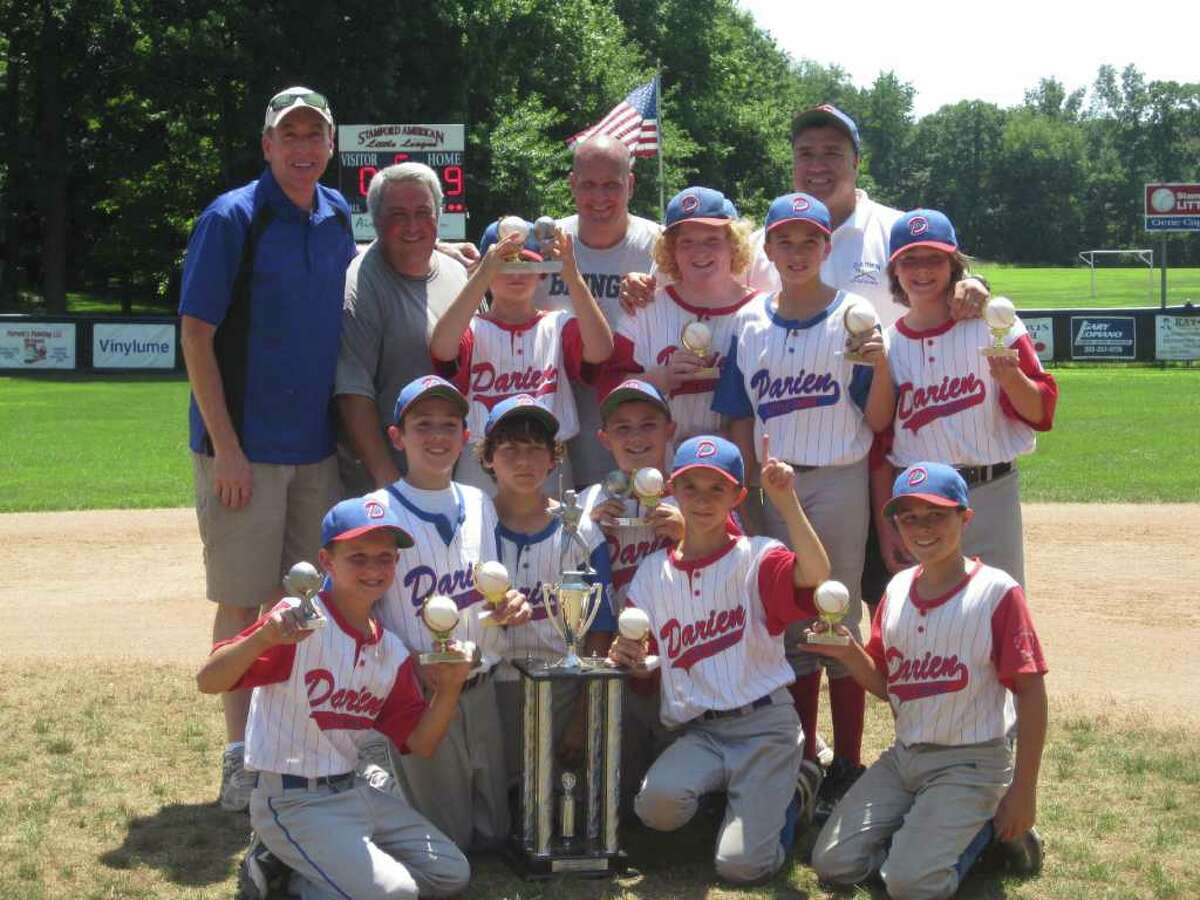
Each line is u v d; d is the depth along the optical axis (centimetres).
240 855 508
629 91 4528
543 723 481
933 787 478
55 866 494
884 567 613
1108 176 13712
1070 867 493
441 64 3822
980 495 555
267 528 573
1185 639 861
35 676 759
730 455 505
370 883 443
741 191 5853
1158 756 617
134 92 3988
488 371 581
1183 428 1970
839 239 626
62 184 4306
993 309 519
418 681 492
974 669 479
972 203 14012
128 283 4500
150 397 2462
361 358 585
